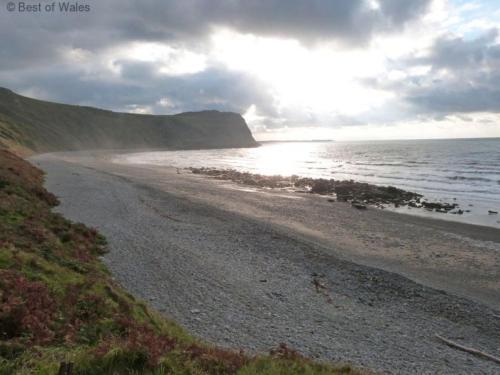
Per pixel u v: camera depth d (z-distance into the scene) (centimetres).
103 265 1562
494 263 2130
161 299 1323
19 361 553
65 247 1506
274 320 1250
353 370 870
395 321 1343
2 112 14812
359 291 1606
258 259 1922
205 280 1560
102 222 2380
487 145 18288
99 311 845
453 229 2923
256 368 704
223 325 1173
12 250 1033
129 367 595
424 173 6900
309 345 1096
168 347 713
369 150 16850
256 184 5462
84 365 567
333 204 3922
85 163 8369
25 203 1967
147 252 1853
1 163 3259
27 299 748
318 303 1439
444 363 1073
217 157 13488
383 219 3253
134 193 3853
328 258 2014
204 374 639
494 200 4225
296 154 15438
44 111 18600
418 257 2214
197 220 2750
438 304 1518
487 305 1549
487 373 1039
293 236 2447
